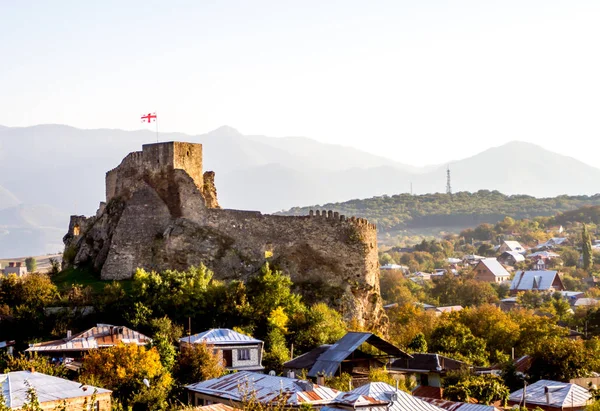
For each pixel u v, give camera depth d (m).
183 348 97.25
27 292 114.81
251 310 113.94
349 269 127.19
